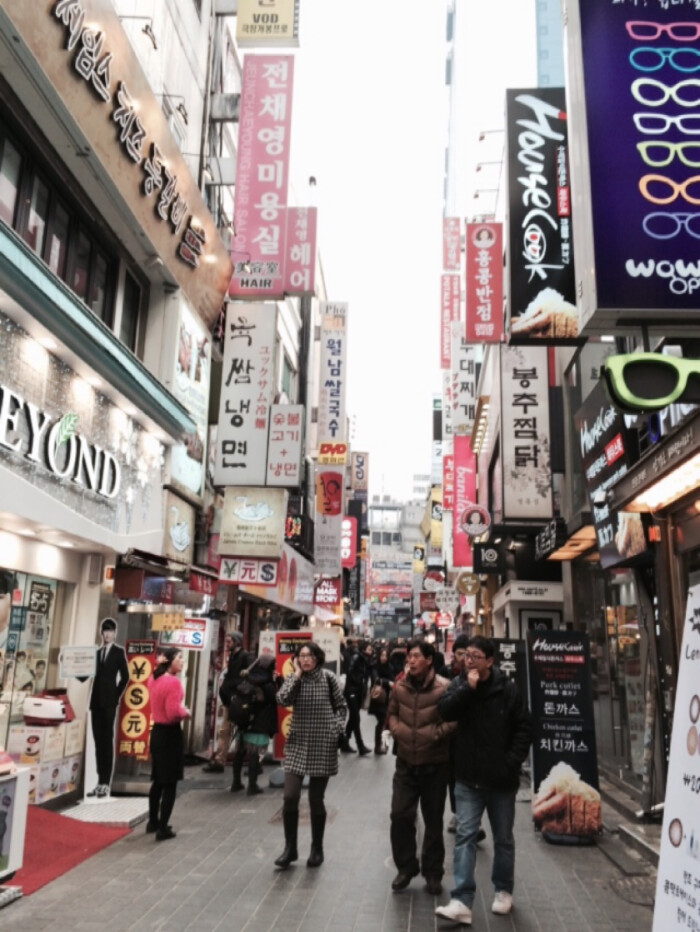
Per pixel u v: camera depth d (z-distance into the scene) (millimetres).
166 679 7523
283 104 13883
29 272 6430
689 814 2891
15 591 7984
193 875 6172
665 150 5793
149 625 11594
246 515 13062
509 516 14016
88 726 8711
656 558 8234
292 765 6500
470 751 5441
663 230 5629
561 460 14008
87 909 5301
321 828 6547
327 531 25875
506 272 10367
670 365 4938
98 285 10461
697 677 3008
